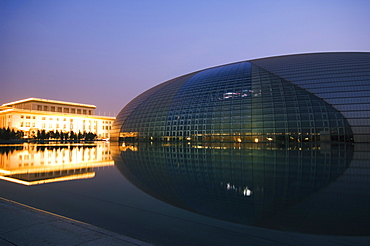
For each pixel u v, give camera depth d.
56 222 4.88
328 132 38.75
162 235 5.05
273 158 21.05
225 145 41.16
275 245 4.62
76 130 127.62
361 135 37.72
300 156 22.70
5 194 8.38
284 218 6.21
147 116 57.16
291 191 9.14
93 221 5.84
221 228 5.51
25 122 108.44
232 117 44.50
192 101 50.56
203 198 8.17
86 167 15.81
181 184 10.44
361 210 6.87
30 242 3.96
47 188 9.46
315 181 11.02
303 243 4.74
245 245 4.61
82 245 3.87
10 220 4.93
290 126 40.44
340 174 12.84
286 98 41.97
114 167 15.79
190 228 5.48
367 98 38.81
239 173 13.28
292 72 45.00
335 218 6.23
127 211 6.69
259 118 42.41
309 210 6.88
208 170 14.39
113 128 69.69
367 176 12.21
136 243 4.01
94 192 8.87
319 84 41.69
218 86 49.34
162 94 58.56
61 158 21.97
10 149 36.59
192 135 48.06
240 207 7.18
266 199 8.05
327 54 50.56
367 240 4.89
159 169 14.88
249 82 46.41
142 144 51.56
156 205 7.33
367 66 42.38
